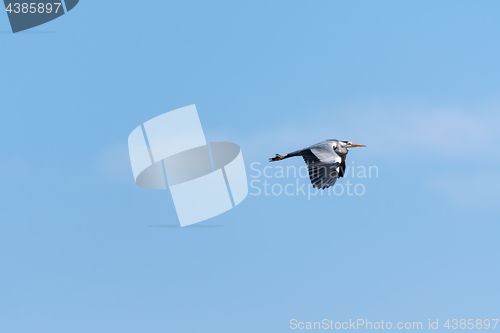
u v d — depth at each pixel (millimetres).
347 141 40594
